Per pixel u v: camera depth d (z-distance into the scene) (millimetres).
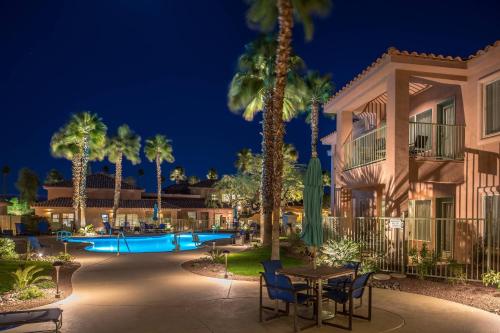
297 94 23156
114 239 31219
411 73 14070
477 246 11461
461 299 9367
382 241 13320
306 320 7742
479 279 11172
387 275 11719
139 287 11008
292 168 37562
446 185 15562
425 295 9805
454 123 15203
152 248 25688
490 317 7977
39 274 13250
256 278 12250
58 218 43094
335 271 8086
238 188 41656
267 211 21375
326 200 47188
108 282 11820
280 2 12281
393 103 13969
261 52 20359
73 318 7934
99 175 52000
